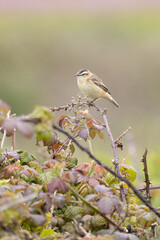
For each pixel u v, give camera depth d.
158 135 24.88
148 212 4.88
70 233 4.90
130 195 5.52
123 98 37.34
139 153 16.89
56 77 40.88
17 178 5.28
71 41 45.19
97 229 4.90
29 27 49.81
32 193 4.58
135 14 52.25
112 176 5.54
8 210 4.02
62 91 38.91
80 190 5.12
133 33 46.09
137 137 24.31
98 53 42.38
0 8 57.00
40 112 4.18
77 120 5.89
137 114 33.22
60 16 54.06
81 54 42.59
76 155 11.96
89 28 48.75
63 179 4.73
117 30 47.22
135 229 5.10
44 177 5.26
